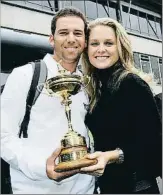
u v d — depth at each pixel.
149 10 6.79
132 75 1.77
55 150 1.66
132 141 1.74
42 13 5.50
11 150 1.70
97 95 1.84
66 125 1.78
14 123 1.72
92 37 1.81
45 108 1.75
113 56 1.80
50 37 1.86
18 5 5.13
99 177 1.87
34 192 1.81
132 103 1.74
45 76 1.74
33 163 1.68
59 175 1.66
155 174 1.75
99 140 1.82
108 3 6.78
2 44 2.83
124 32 1.80
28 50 3.01
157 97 1.91
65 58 1.80
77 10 1.81
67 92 1.76
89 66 1.91
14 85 1.71
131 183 1.72
